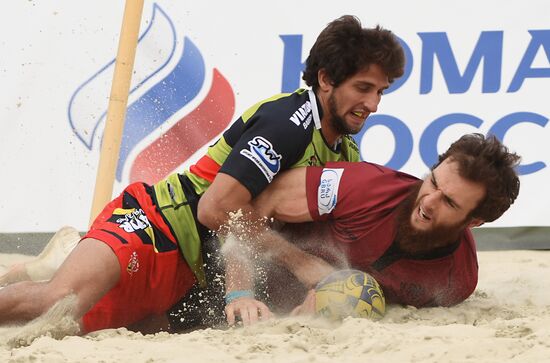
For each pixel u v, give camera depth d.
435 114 23.00
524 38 23.03
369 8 23.52
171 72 23.75
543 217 22.59
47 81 23.94
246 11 23.81
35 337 13.40
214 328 15.27
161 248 14.64
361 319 13.05
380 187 14.10
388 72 14.52
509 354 11.24
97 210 19.03
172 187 15.06
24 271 18.12
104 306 14.43
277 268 14.82
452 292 14.74
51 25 24.03
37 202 23.55
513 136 22.80
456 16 23.27
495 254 22.42
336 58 14.34
